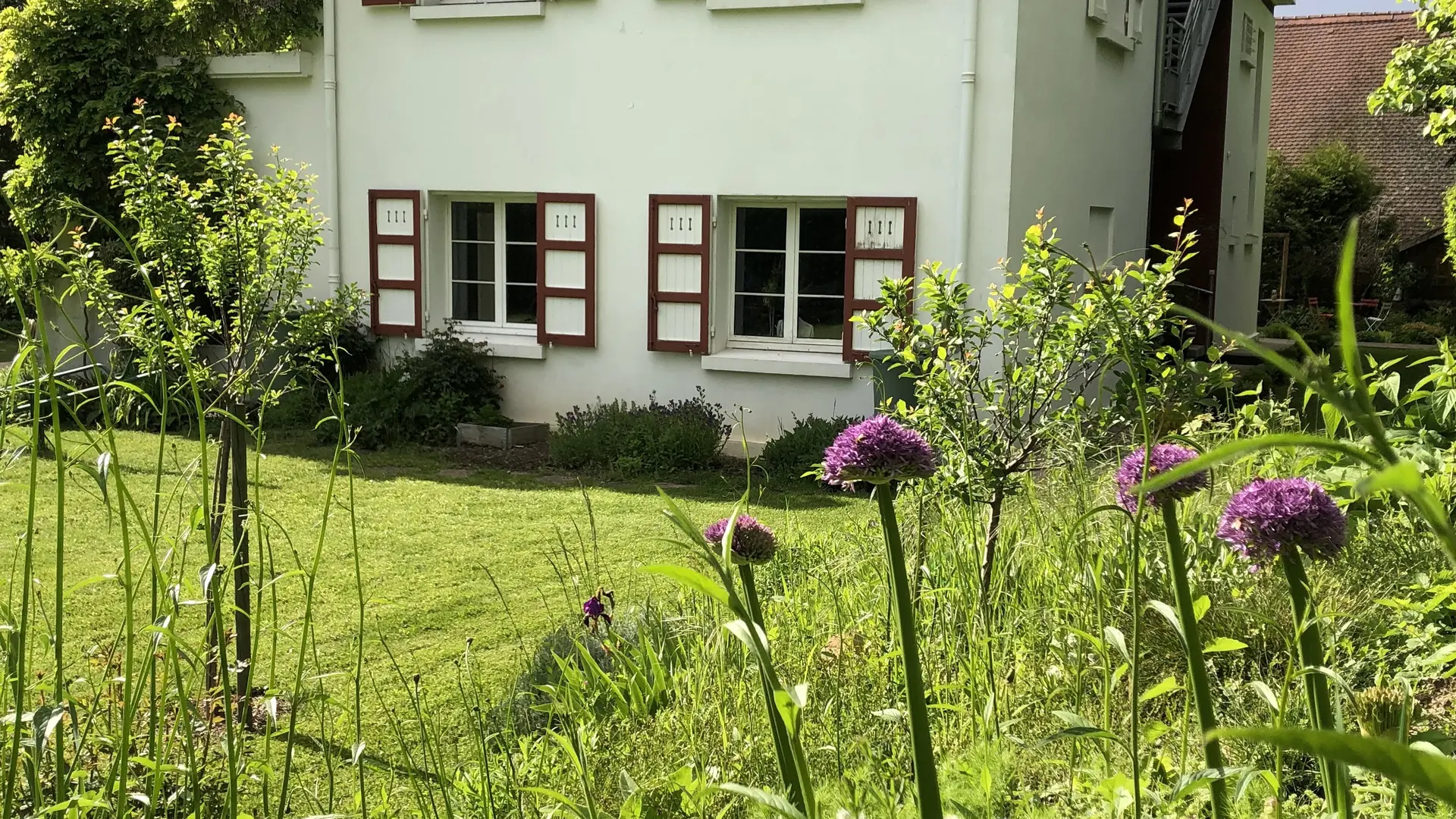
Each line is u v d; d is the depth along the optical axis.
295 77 11.91
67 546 6.68
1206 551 3.30
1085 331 3.98
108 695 3.20
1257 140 18.53
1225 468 3.60
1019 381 4.16
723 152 10.39
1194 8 13.73
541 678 4.07
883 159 9.84
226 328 5.21
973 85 9.44
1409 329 22.62
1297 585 1.43
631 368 10.94
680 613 4.53
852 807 2.09
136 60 12.08
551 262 11.09
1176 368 3.99
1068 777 2.35
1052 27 10.02
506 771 2.98
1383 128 31.56
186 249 4.84
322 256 11.96
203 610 5.09
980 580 3.26
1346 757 0.48
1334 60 33.41
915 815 2.16
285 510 7.98
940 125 9.62
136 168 4.89
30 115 11.93
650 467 9.58
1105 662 2.18
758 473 9.38
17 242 12.62
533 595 5.91
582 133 10.89
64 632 4.95
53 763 2.51
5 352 15.39
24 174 12.05
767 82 10.17
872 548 4.52
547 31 10.92
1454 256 16.56
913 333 4.32
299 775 3.43
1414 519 3.35
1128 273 4.02
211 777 2.95
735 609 1.32
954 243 9.68
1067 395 5.03
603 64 10.74
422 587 6.12
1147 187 13.23
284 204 5.02
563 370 11.21
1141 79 12.53
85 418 7.80
